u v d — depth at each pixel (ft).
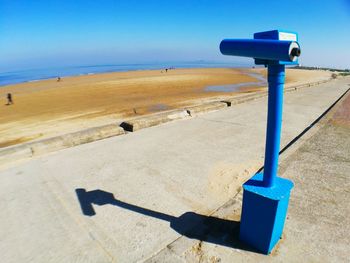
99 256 6.06
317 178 9.76
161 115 18.74
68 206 8.09
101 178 9.96
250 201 5.95
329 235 6.64
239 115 21.06
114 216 7.55
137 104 44.91
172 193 8.85
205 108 22.13
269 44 4.87
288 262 5.80
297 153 12.28
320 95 35.58
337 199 8.32
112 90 67.05
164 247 6.29
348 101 28.12
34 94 66.39
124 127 16.72
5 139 27.30
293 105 26.55
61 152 12.76
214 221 7.27
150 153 12.57
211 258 5.93
